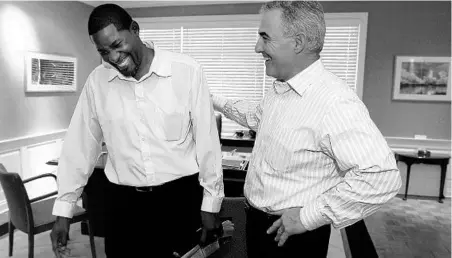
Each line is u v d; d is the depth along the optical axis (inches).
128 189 47.0
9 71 146.6
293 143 38.9
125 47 38.8
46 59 165.9
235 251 56.2
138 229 47.6
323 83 38.8
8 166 148.2
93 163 50.6
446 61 182.7
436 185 191.5
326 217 36.4
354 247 104.3
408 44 186.4
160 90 43.6
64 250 49.6
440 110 186.9
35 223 95.7
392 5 185.8
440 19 181.5
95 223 115.3
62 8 177.5
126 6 214.5
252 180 44.6
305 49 38.7
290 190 40.1
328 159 38.9
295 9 37.6
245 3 204.4
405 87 188.4
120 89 44.5
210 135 45.1
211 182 46.5
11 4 145.5
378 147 34.7
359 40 191.3
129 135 44.7
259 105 53.7
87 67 201.3
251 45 208.8
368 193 34.4
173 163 45.6
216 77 215.3
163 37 219.1
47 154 170.9
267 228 42.4
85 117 47.9
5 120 146.4
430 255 121.7
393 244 130.1
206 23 210.4
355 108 36.2
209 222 47.2
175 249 48.1
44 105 168.9
